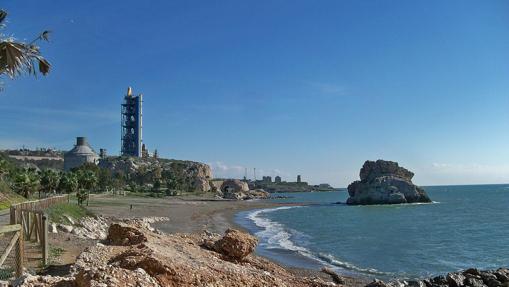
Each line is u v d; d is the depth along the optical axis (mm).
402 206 144875
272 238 55500
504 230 66812
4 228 13773
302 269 33000
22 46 15414
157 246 20672
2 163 69438
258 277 17516
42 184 88000
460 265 37812
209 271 15875
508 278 27750
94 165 166625
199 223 75125
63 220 39531
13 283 11453
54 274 16656
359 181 177250
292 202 188000
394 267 36281
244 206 147000
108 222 58500
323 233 63406
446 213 106812
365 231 66812
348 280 30062
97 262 16984
